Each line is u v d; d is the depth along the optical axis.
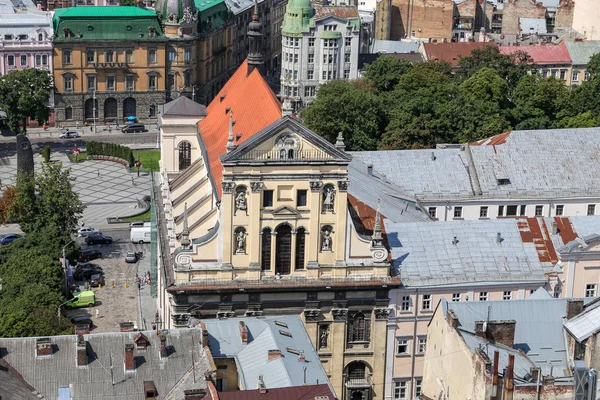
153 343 182.38
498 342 179.62
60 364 178.38
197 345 183.25
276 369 182.00
